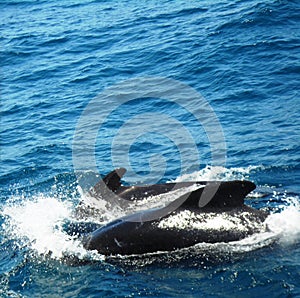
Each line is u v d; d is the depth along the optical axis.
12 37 40.47
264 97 28.69
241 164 23.44
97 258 17.58
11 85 33.94
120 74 33.28
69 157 25.44
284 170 22.61
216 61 32.66
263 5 37.22
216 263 16.97
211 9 39.16
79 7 44.94
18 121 29.42
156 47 35.47
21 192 23.02
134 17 40.62
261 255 17.05
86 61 35.53
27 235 19.31
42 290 16.88
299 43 33.16
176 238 17.41
